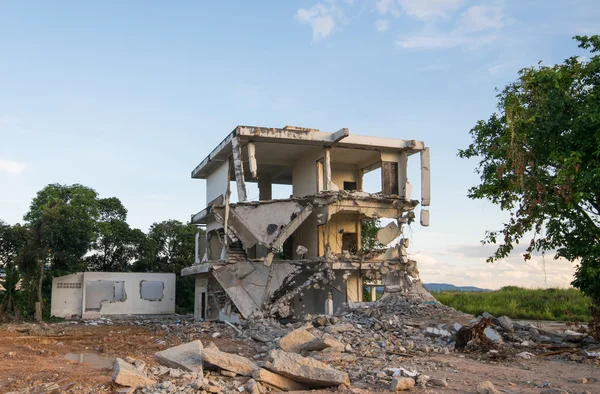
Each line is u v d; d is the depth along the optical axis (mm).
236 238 28234
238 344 19078
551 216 18891
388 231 28922
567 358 14875
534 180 19094
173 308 40781
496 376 12156
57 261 38500
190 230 49656
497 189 22406
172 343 19547
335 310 29672
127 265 47250
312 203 27500
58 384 10875
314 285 27203
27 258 34844
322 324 22125
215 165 32844
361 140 28641
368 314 22438
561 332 19781
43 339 21266
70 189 40125
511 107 19891
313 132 27906
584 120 17578
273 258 28000
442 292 48438
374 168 33219
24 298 34969
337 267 26984
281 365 11125
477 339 16438
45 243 35500
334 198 27047
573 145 18453
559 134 18875
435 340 17672
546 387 10969
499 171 19953
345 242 31641
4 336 22406
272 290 27125
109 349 18016
